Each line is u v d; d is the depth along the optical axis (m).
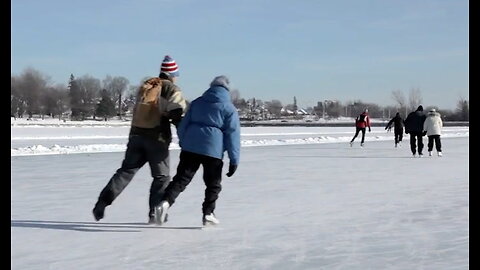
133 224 6.05
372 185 10.01
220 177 5.76
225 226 5.91
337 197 8.33
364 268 4.17
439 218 6.39
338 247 4.89
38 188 9.59
